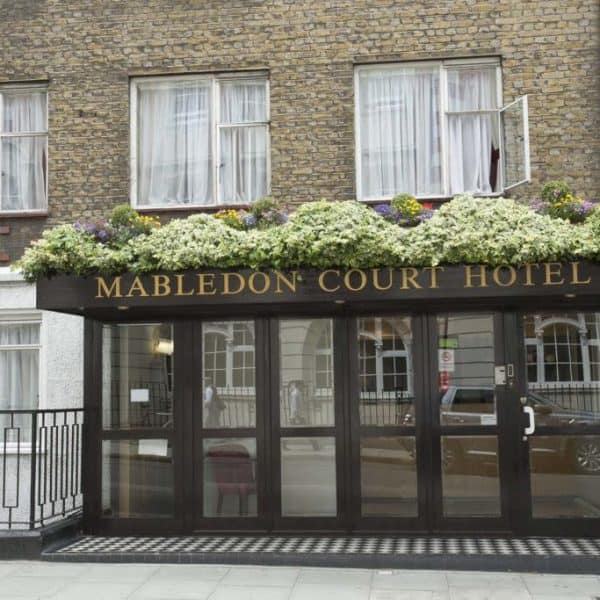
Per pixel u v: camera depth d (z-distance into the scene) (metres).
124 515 8.70
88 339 8.81
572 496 8.27
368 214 8.06
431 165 9.92
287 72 9.95
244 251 7.95
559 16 9.71
